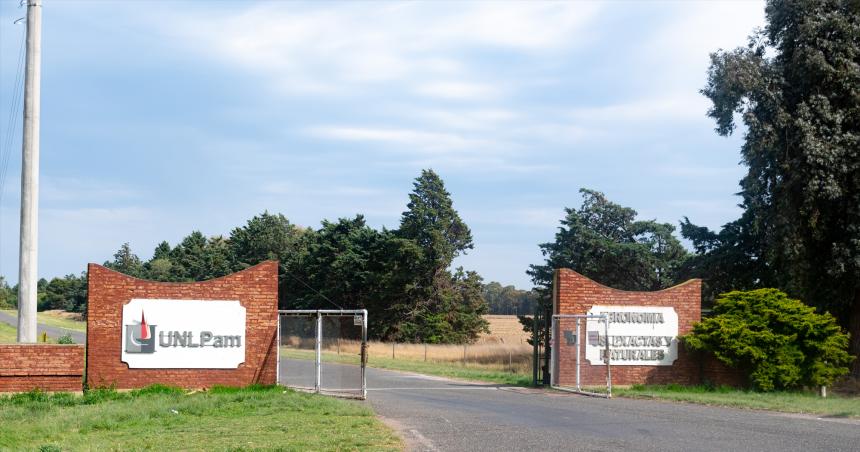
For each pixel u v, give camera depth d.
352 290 74.44
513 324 100.31
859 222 28.11
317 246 77.81
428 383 27.81
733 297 26.84
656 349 26.20
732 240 38.12
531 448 13.37
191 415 17.41
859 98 28.16
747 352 24.86
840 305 30.19
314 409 18.03
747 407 20.77
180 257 109.00
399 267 69.81
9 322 81.50
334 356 41.81
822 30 29.00
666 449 13.50
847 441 14.71
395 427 15.66
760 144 28.94
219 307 22.45
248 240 93.94
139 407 18.25
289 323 47.38
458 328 70.81
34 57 22.62
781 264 30.64
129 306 21.77
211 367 22.30
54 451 12.90
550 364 26.22
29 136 22.45
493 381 29.22
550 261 57.56
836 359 25.62
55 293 141.38
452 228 73.75
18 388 20.33
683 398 22.55
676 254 57.34
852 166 27.75
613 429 15.89
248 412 17.66
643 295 26.31
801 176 28.48
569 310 25.80
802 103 28.75
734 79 29.11
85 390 20.95
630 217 59.47
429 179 73.12
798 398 22.94
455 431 15.22
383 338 69.44
